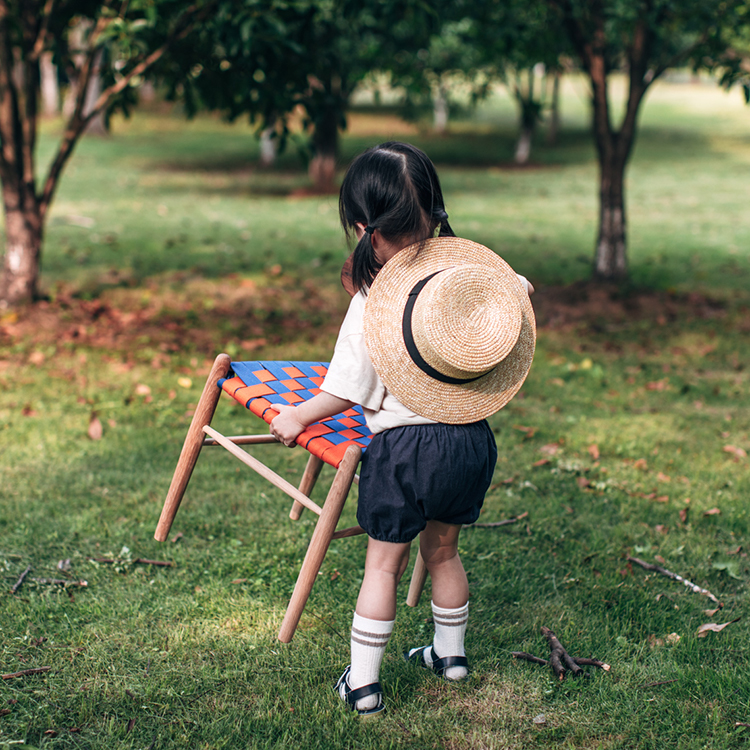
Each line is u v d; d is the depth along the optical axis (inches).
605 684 88.9
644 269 347.3
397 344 74.9
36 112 246.7
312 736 79.9
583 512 134.3
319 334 245.4
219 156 847.1
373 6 228.5
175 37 227.1
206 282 302.7
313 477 113.3
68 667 89.2
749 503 137.0
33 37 239.5
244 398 88.0
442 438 76.2
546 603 106.1
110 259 345.7
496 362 74.2
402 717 83.2
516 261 372.8
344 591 107.2
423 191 76.5
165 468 147.3
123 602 103.0
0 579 107.7
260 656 92.7
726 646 96.7
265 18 192.1
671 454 159.9
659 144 1001.5
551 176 764.6
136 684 87.0
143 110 1160.8
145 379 197.5
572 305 277.7
